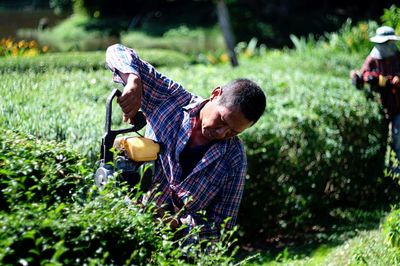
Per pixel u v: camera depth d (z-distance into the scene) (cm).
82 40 3078
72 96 627
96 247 292
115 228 298
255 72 953
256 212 686
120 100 334
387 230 530
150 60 1423
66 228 284
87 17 3581
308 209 718
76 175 334
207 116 339
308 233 712
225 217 365
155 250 310
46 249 280
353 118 759
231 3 3092
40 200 317
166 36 3247
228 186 361
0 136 350
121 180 333
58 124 512
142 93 359
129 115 337
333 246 652
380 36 760
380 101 787
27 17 3944
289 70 1104
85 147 500
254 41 1839
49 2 4412
